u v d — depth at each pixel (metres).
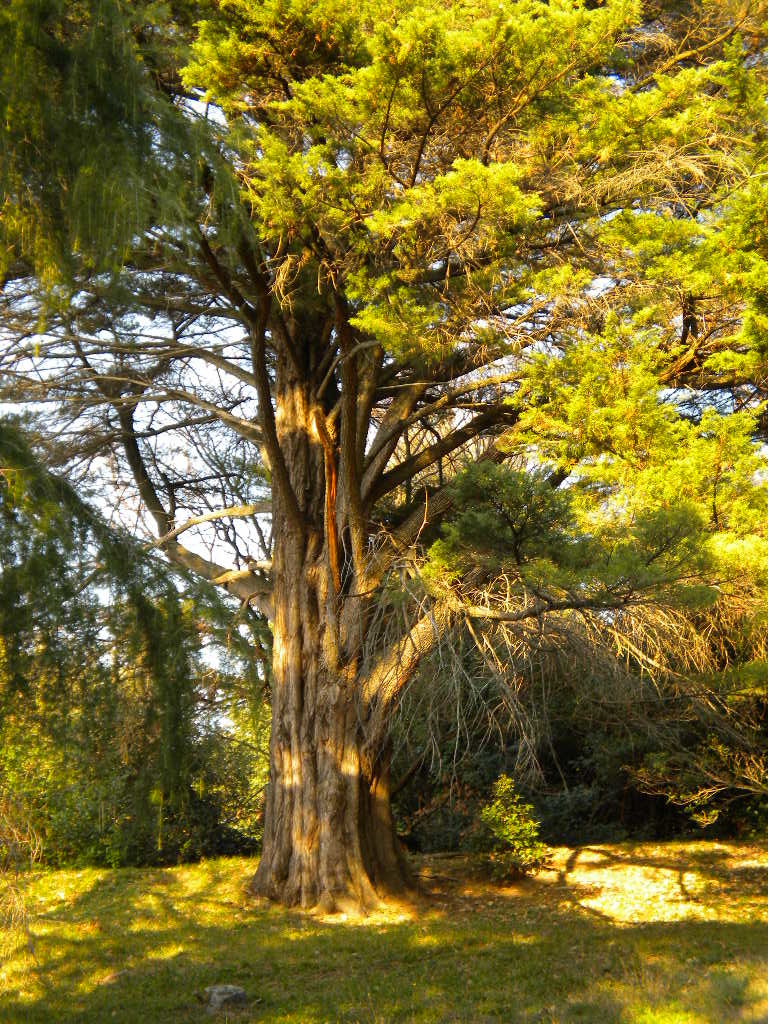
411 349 10.51
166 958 11.01
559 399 10.44
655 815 18.77
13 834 5.69
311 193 9.91
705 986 8.29
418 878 14.76
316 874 13.13
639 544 8.91
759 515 9.27
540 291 10.53
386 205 10.36
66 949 11.33
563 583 9.35
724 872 14.94
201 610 6.02
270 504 15.27
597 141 10.62
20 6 5.82
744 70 10.88
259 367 12.55
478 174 9.06
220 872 15.09
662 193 11.62
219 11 10.40
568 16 9.62
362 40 10.21
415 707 12.34
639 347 10.35
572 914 12.80
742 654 13.15
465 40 9.45
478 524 9.66
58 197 6.03
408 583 11.05
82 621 5.49
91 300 12.59
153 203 6.72
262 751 16.30
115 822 14.59
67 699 5.45
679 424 10.24
